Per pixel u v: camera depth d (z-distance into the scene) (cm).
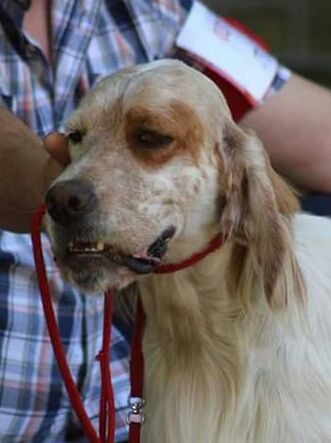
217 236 455
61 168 448
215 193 447
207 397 479
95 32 593
